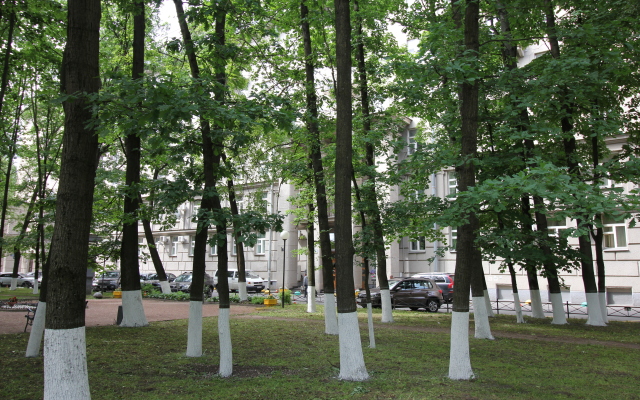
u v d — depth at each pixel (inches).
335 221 313.9
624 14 506.0
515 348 415.8
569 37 475.2
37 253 959.0
